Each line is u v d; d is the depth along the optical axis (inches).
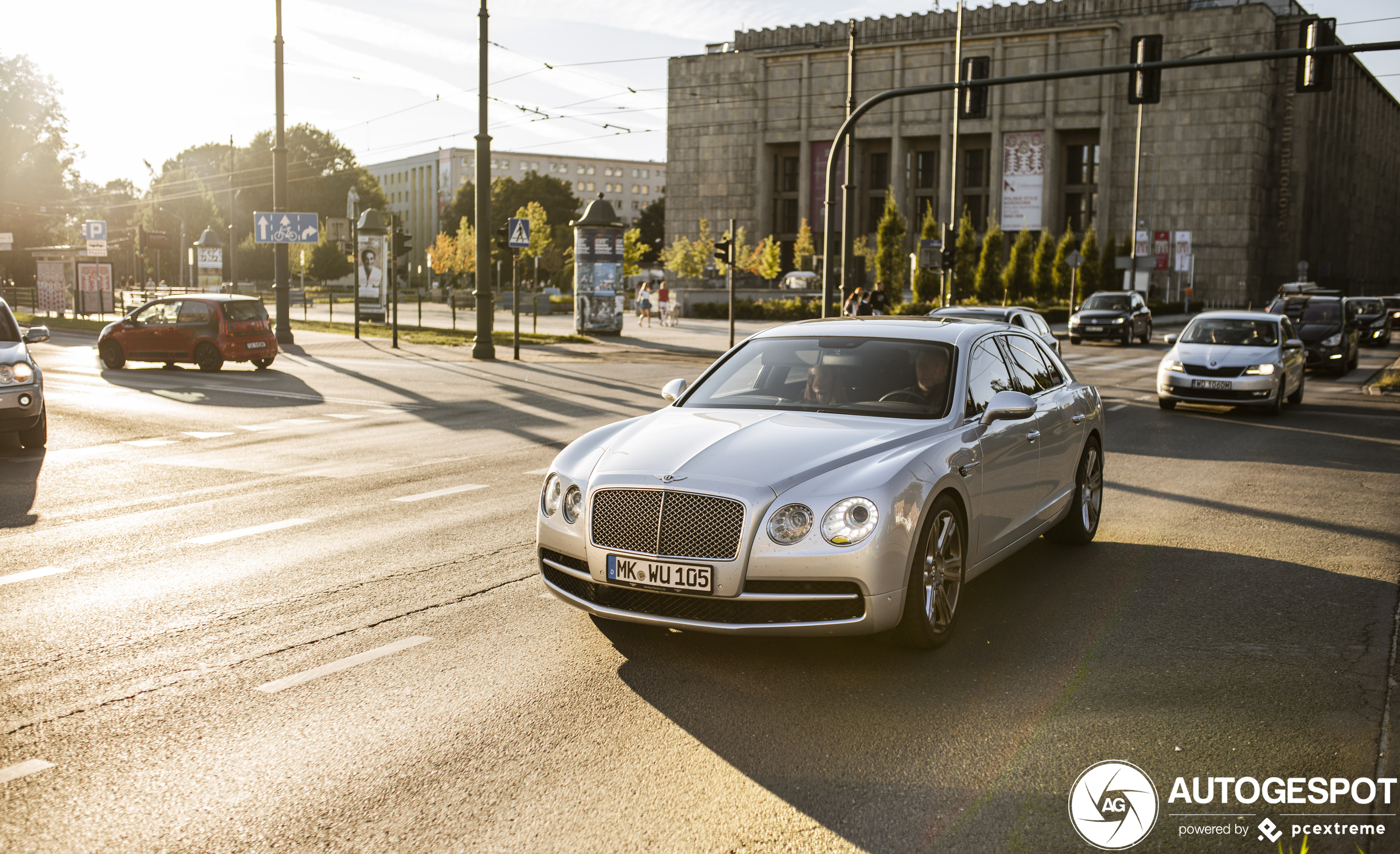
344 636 209.0
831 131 3467.0
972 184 3326.8
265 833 130.7
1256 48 2935.5
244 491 370.0
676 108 3764.8
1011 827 132.2
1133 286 2218.3
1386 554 280.1
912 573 185.2
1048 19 3171.8
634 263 3639.3
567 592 193.9
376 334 1368.1
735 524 176.1
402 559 271.4
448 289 3152.1
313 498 357.1
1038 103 3115.2
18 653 199.8
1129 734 160.4
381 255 1710.1
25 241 2554.1
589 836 129.8
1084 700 173.9
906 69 3324.3
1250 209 2977.4
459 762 151.1
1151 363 1090.7
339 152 4350.4
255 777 146.7
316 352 1085.8
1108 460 456.4
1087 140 3152.1
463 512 331.9
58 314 1766.7
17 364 450.6
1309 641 205.6
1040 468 246.1
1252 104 2952.8
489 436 512.1
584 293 1411.2
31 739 159.9
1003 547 226.5
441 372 876.6
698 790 142.0
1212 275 3014.3
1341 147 3993.6
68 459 444.5
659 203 5226.4
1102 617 220.5
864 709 170.1
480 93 999.0
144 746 157.1
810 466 182.5
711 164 3725.4
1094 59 3063.5
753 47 3700.8
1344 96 4025.6
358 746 156.7
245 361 880.3
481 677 185.5
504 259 2377.0
